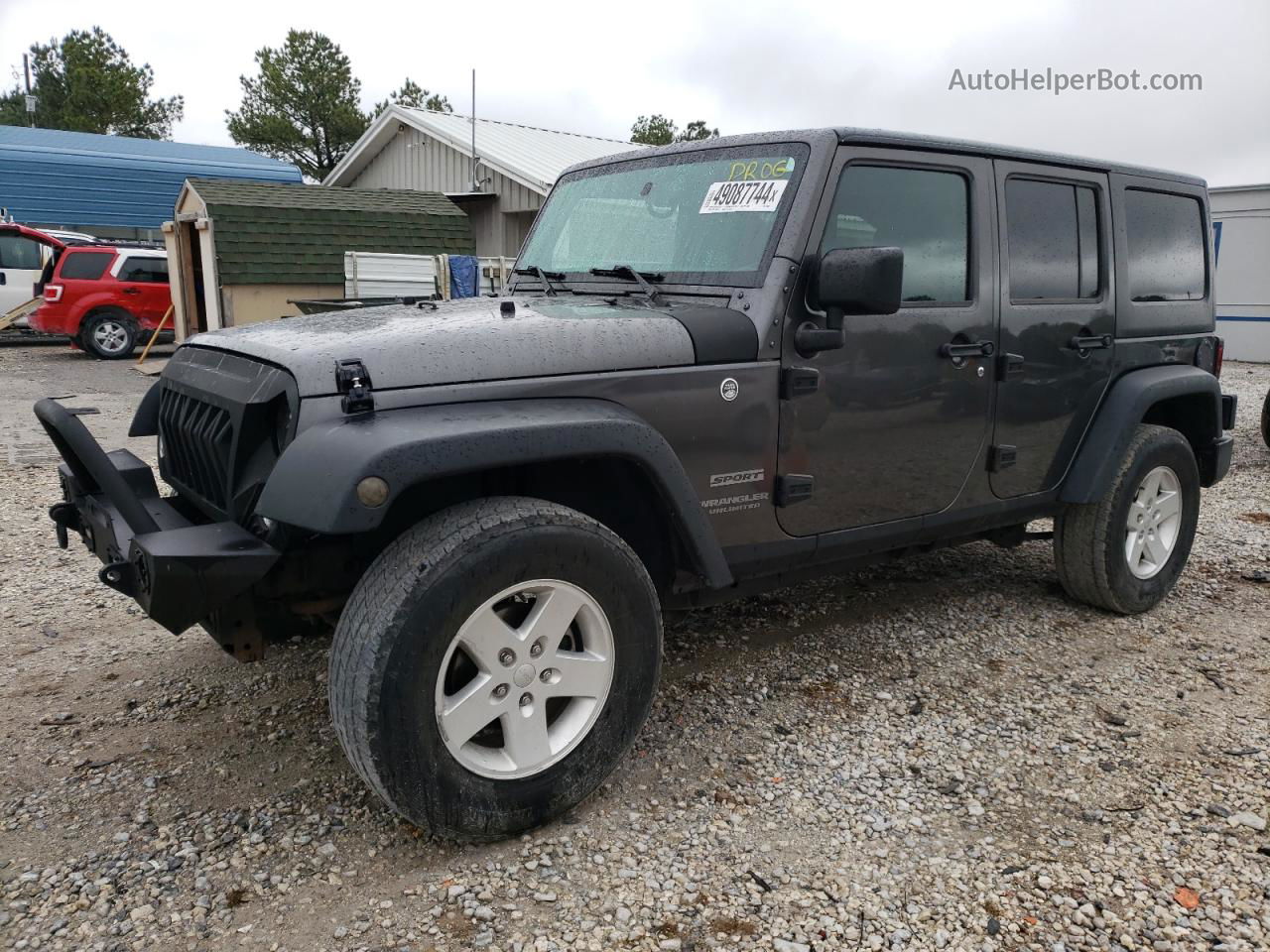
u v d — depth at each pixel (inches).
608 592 99.7
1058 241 149.5
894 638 158.4
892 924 88.4
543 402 98.4
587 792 102.8
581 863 97.0
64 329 588.7
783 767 116.6
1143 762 118.4
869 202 123.5
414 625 87.3
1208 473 184.1
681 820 104.9
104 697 132.5
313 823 102.7
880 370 125.4
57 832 100.3
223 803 106.3
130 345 604.7
